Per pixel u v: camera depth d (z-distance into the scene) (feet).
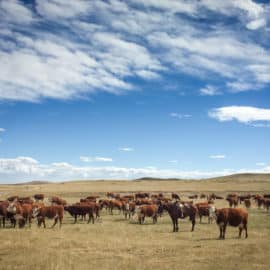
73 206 113.29
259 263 54.95
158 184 416.05
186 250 64.39
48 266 51.62
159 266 52.70
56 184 433.89
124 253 62.08
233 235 83.15
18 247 65.98
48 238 76.28
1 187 379.96
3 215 100.63
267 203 153.58
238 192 307.78
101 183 444.14
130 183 438.81
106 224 107.34
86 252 62.69
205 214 111.96
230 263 54.75
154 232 88.74
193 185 394.32
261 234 83.97
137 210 109.91
